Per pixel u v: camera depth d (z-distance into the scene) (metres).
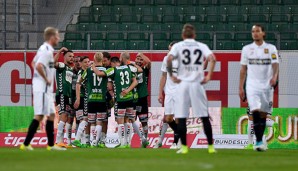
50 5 88.19
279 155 43.31
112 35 86.00
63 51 60.09
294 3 93.31
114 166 31.28
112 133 65.94
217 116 67.62
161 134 60.91
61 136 60.31
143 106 64.06
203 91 42.00
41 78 44.25
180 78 41.94
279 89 69.31
